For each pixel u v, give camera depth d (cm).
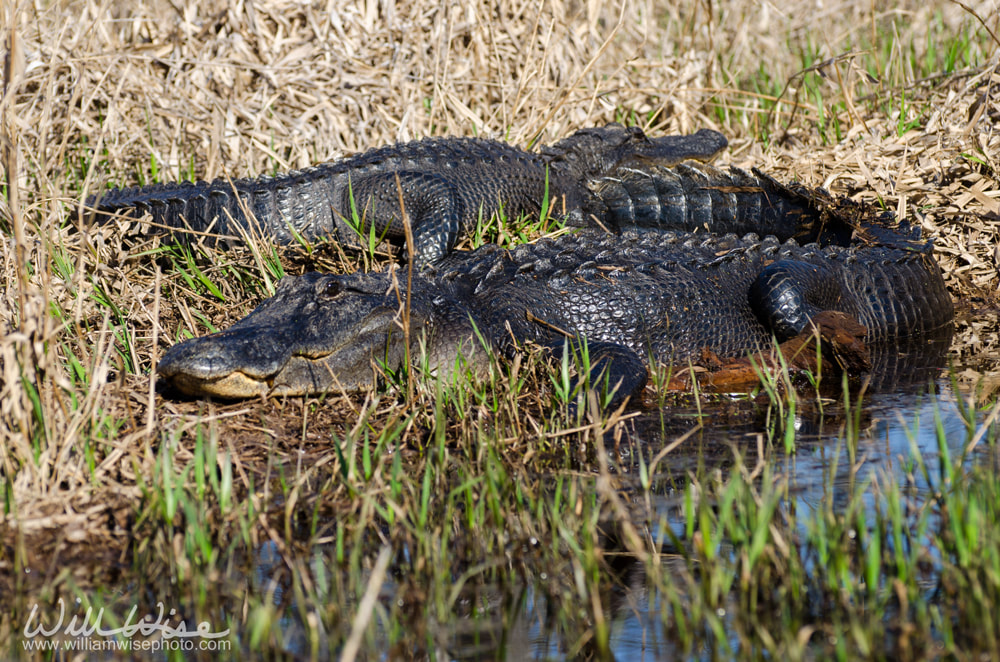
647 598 1044
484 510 1191
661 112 3481
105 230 2216
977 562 958
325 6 3216
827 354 1923
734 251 2167
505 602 1050
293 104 3097
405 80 3145
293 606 1042
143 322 1917
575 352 1653
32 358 1325
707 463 1404
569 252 2080
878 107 3391
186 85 3080
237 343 1560
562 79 3309
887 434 1491
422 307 1798
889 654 902
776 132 3369
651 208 2886
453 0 3212
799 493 1255
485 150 2759
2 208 2192
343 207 2594
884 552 1065
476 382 1694
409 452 1462
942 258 2586
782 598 989
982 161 2636
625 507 1260
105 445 1336
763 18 4172
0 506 1234
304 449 1480
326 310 1680
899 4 4422
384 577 1094
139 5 3238
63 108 2888
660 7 4338
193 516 1102
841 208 2512
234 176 2955
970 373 1869
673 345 1994
